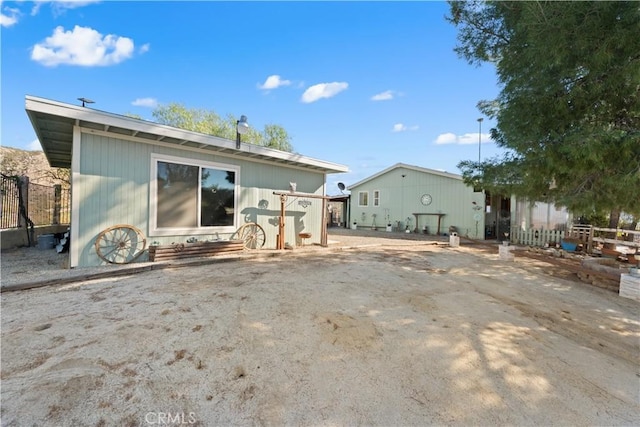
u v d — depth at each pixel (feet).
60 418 5.18
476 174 19.98
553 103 12.66
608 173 11.64
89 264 16.55
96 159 16.69
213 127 71.05
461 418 5.44
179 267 17.69
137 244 18.22
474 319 10.33
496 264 21.59
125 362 6.98
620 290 13.83
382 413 5.53
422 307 11.37
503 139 16.56
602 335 9.35
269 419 5.33
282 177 26.76
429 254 25.73
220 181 22.24
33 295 11.91
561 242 31.55
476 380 6.65
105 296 11.81
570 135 11.50
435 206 47.37
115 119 15.44
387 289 13.75
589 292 14.43
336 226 69.41
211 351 7.59
